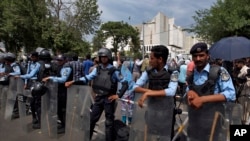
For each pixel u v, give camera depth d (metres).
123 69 6.65
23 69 8.45
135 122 4.45
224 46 6.62
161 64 4.23
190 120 3.66
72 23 29.00
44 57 7.46
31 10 28.78
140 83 4.34
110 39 70.19
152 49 4.25
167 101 3.97
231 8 26.98
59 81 6.40
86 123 5.45
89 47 29.88
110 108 5.36
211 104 3.45
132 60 14.15
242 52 6.45
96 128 6.55
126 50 76.19
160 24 82.50
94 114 5.43
